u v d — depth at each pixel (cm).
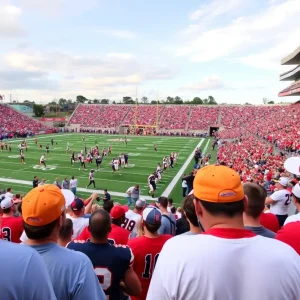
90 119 7175
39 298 144
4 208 520
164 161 2472
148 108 7238
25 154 3197
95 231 271
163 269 150
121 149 3744
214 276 140
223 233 154
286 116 4719
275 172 1581
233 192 158
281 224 561
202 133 5969
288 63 5381
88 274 200
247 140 3719
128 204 1519
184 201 321
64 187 1706
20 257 144
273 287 138
